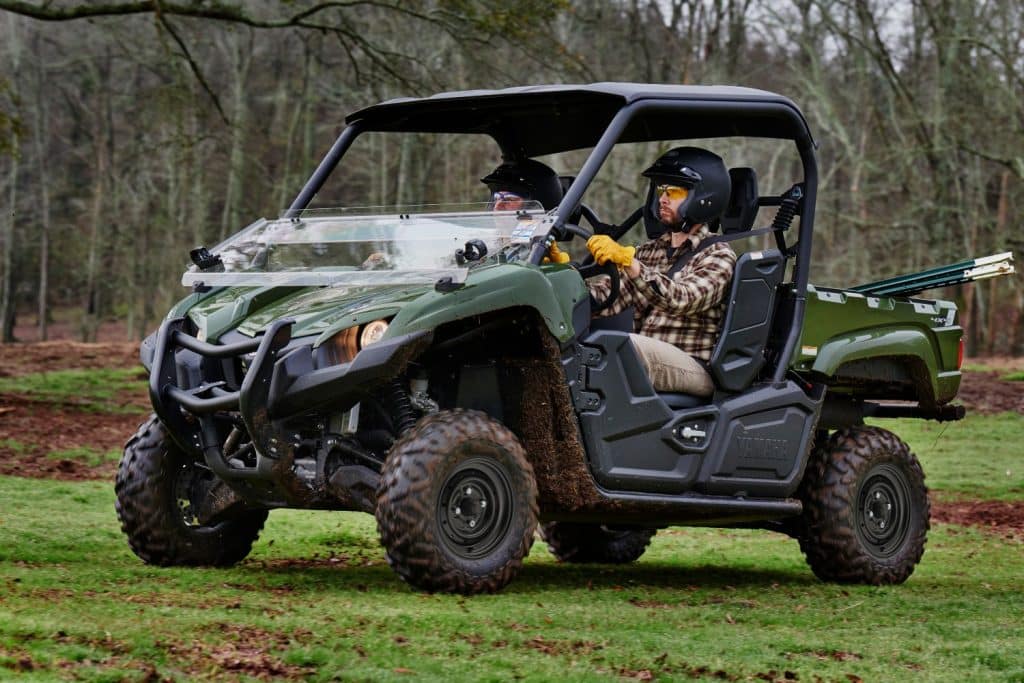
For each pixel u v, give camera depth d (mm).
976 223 38094
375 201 39969
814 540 7336
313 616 5152
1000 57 33344
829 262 38938
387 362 5488
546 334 5980
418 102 6641
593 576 7312
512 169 7109
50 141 55594
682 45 34062
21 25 45375
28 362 25672
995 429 17297
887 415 7879
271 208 43625
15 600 5188
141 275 52000
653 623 5496
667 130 7285
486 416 5867
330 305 5867
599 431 6234
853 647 5258
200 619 4938
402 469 5617
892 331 7457
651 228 7055
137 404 18266
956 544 9422
